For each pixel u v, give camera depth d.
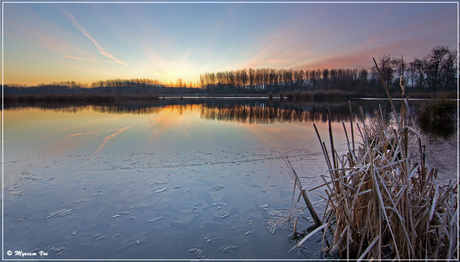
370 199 1.51
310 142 4.89
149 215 2.15
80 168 3.32
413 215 1.51
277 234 1.85
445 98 8.05
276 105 18.06
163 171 3.21
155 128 6.80
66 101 26.45
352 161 1.77
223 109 14.39
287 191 2.58
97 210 2.23
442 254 1.43
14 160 3.68
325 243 1.72
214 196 2.49
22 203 2.36
